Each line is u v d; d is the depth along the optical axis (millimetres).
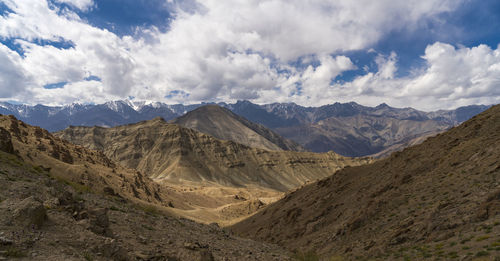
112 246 13320
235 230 115750
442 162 56312
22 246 10492
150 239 19328
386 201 51500
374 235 41719
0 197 14984
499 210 27438
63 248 11609
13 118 111312
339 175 96750
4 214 12430
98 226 15961
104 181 94375
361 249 38719
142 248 16266
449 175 47906
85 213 16438
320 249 49375
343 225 52781
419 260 25094
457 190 39625
